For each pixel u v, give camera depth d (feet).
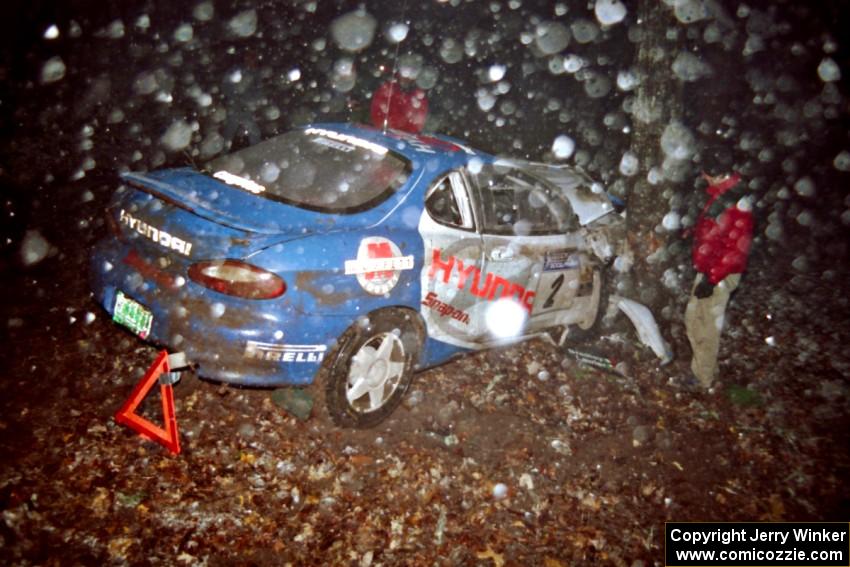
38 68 31.53
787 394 17.42
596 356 17.25
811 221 34.47
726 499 12.99
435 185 13.47
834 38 44.88
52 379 12.55
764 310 23.35
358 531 10.45
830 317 23.15
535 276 15.25
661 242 18.85
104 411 11.96
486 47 48.26
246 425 12.39
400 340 13.03
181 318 10.75
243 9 42.75
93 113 28.37
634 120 18.92
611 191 22.75
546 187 16.16
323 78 40.42
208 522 10.02
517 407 15.05
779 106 44.55
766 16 42.73
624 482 13.01
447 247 13.20
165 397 11.05
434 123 36.86
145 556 9.21
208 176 13.03
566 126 39.14
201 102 32.30
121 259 11.74
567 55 44.39
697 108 39.11
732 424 15.71
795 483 13.73
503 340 15.51
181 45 38.27
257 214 11.56
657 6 17.69
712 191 15.98
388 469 12.02
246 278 10.53
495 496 11.91
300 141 14.47
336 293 11.35
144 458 11.00
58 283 15.98
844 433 15.78
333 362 11.85
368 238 11.93
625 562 10.94
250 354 10.73
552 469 12.99
